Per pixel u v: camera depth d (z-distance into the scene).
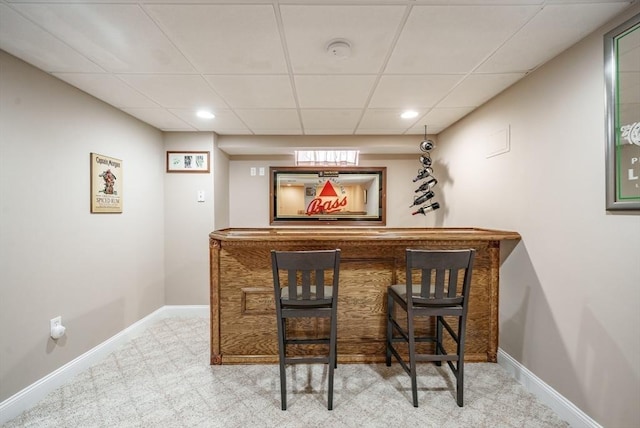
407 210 4.14
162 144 3.38
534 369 1.98
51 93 2.02
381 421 1.72
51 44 1.64
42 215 1.96
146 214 3.09
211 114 2.82
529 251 2.03
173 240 3.41
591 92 1.57
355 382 2.10
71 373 2.15
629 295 1.39
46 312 1.98
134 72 1.97
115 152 2.64
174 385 2.07
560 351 1.77
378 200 4.18
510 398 1.93
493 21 1.44
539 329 1.94
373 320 2.37
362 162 4.18
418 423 1.71
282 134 3.61
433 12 1.37
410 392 1.99
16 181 1.80
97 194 2.42
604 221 1.51
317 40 1.60
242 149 3.74
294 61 1.82
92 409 1.83
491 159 2.48
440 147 3.53
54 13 1.37
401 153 4.12
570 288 1.71
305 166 4.16
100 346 2.44
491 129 2.47
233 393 1.98
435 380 2.12
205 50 1.69
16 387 1.79
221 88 2.22
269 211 4.16
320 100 2.47
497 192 2.40
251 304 2.36
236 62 1.83
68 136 2.16
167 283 3.41
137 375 2.20
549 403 1.84
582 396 1.63
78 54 1.74
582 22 1.46
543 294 1.91
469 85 2.19
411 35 1.55
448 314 1.85
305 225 4.17
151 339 2.80
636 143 1.35
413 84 2.17
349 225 4.18
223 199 3.83
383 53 1.73
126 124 2.78
